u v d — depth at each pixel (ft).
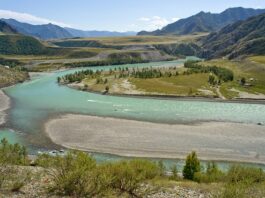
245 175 99.19
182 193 70.28
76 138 215.51
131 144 204.44
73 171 63.05
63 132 229.86
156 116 290.97
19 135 224.12
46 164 90.94
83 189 60.59
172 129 242.99
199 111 320.70
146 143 206.90
